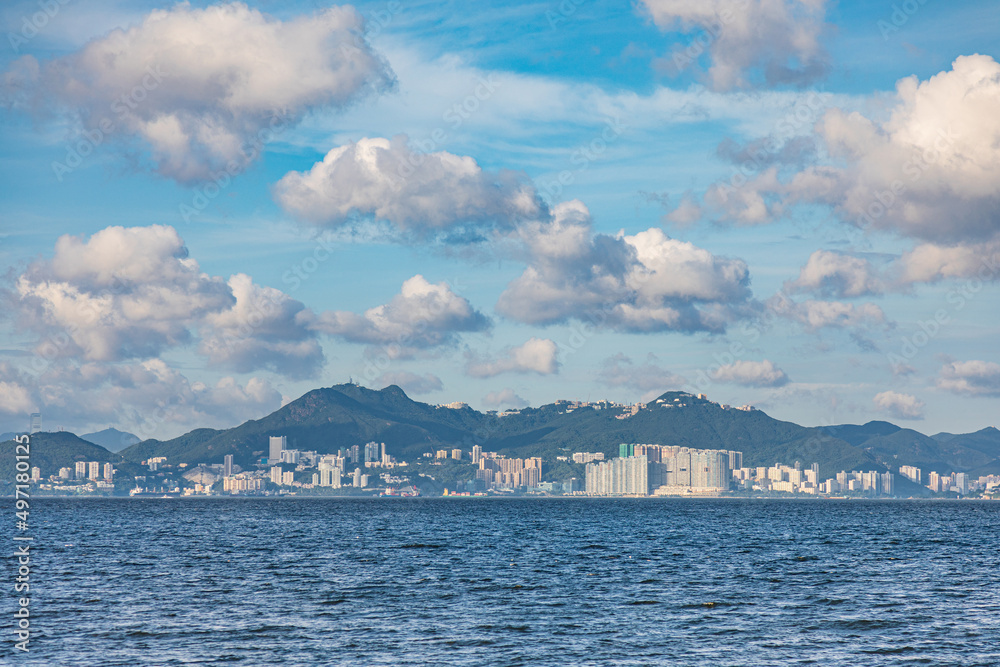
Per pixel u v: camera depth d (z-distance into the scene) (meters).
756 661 60.53
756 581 102.25
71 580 101.88
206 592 92.12
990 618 76.69
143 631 70.12
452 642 66.31
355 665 59.12
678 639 67.56
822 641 66.94
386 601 86.06
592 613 79.19
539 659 60.88
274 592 92.19
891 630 71.19
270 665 59.09
